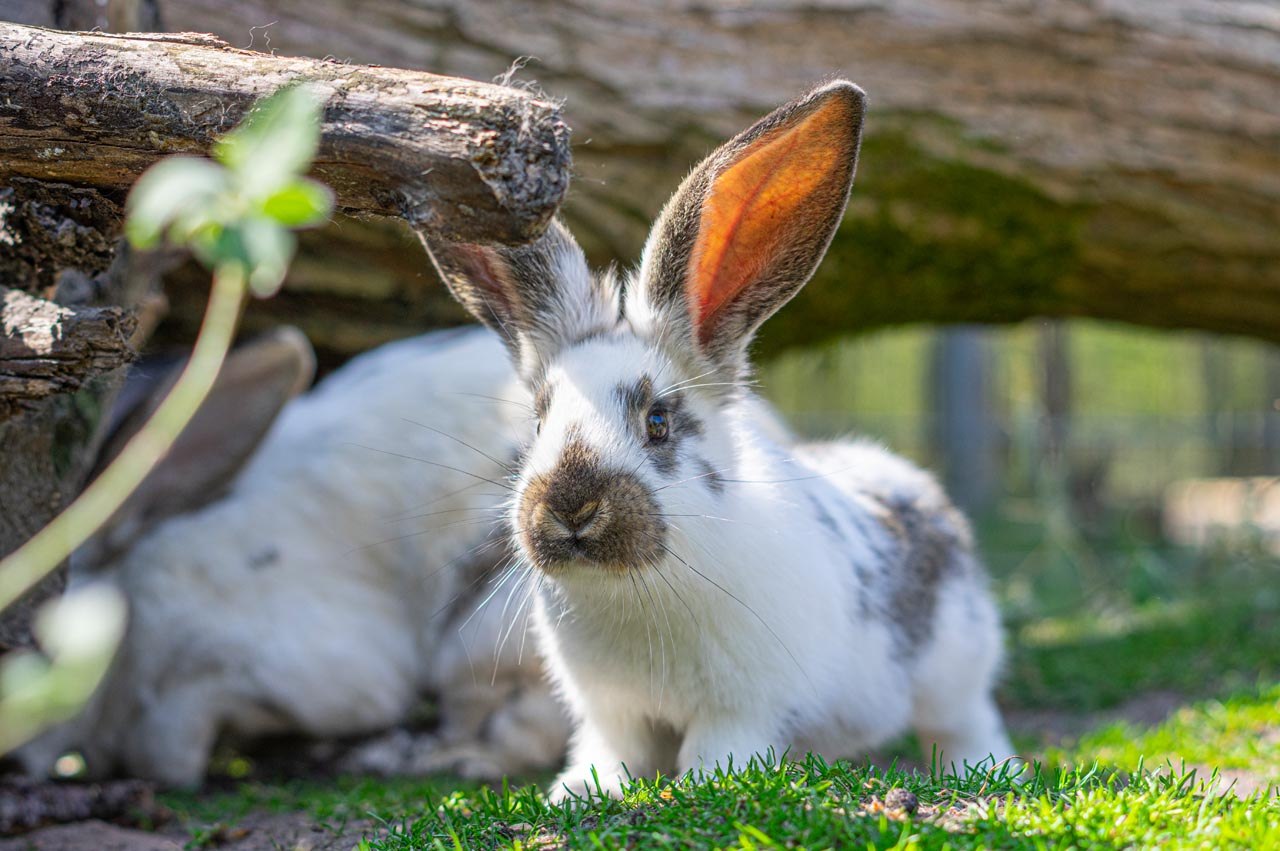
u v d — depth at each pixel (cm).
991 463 256
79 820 79
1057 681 112
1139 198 109
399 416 100
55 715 50
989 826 55
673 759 73
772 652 68
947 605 80
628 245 105
